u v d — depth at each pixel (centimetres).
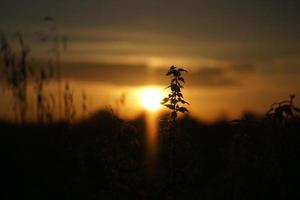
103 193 637
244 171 586
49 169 735
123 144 633
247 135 596
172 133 641
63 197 691
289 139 573
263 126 587
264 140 585
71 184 684
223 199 597
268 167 581
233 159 596
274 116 573
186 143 640
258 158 586
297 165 573
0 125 825
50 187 710
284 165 574
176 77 651
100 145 647
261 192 579
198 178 639
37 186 724
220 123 686
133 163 633
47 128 808
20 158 761
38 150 773
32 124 820
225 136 661
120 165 631
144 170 640
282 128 573
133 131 636
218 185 607
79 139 761
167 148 640
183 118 661
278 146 575
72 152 741
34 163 751
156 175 641
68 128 785
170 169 635
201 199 616
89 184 654
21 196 726
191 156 637
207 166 655
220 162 652
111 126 664
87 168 644
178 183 630
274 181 579
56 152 753
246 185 585
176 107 645
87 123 783
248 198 581
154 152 646
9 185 735
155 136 646
